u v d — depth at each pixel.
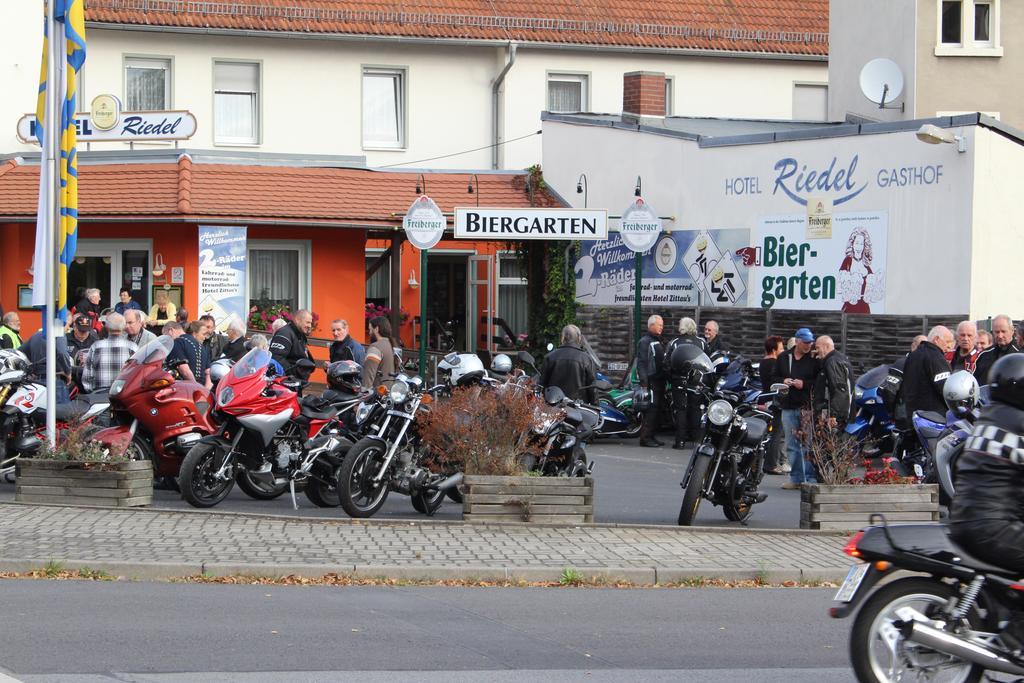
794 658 9.58
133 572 12.15
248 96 41.56
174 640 9.66
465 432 14.99
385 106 42.75
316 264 30.16
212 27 40.19
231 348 21.38
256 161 30.59
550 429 15.72
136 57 40.53
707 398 16.28
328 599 11.39
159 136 30.77
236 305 28.77
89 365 18.48
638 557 13.19
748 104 45.50
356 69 42.12
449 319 40.91
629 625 10.62
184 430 16.12
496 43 42.56
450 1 43.38
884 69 34.25
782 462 21.97
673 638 10.17
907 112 36.31
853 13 38.97
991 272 23.70
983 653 7.88
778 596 12.03
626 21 44.41
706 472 15.27
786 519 16.52
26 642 9.48
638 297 27.14
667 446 24.86
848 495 14.70
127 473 15.06
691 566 12.81
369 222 29.58
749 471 15.82
